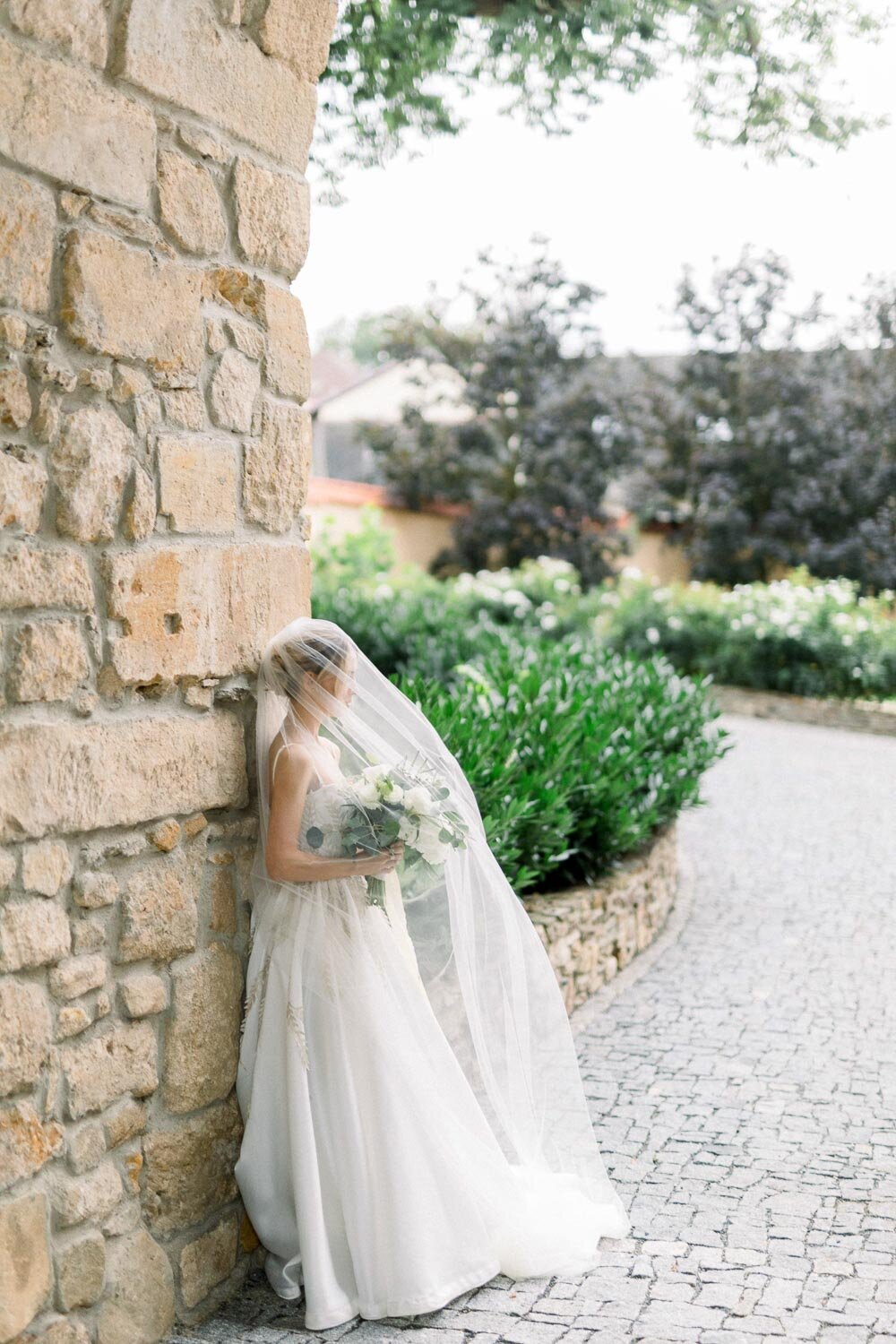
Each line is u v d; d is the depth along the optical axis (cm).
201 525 305
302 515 347
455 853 348
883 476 2070
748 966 629
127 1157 291
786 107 498
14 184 251
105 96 271
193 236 299
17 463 254
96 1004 279
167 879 300
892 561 2062
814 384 2184
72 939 273
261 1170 321
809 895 776
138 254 283
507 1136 352
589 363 2356
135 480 283
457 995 348
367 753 337
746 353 2225
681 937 682
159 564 291
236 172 313
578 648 953
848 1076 480
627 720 711
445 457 2362
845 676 1648
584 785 597
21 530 256
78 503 268
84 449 270
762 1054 504
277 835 315
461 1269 320
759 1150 411
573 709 630
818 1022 543
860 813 1029
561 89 518
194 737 306
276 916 324
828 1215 364
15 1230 256
